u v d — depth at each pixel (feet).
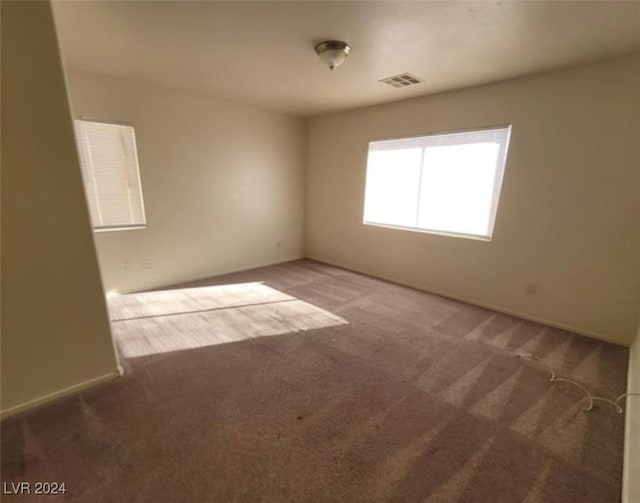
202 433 5.30
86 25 6.64
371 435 5.35
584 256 8.91
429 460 4.90
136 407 5.89
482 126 10.35
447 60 8.20
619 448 5.19
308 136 16.61
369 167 14.25
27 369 5.66
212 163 13.20
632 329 8.35
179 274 13.07
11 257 5.25
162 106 11.40
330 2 5.70
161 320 9.58
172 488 4.35
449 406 6.10
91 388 6.37
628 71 7.69
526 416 5.88
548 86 8.86
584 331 9.14
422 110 11.85
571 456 5.03
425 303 11.37
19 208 5.21
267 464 4.75
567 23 6.22
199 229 13.34
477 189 10.96
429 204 12.40
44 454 4.84
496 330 9.34
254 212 15.19
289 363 7.43
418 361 7.62
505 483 4.55
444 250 12.01
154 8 5.97
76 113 9.71
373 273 14.74
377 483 4.50
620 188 8.15
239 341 8.41
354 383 6.73
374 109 13.47
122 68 9.30
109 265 11.19
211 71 9.47
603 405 6.21
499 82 9.75
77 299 6.02
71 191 5.66
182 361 7.43
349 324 9.55
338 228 16.02
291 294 12.06
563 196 9.03
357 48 7.57
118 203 11.12
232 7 5.90
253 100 12.89
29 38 4.91
